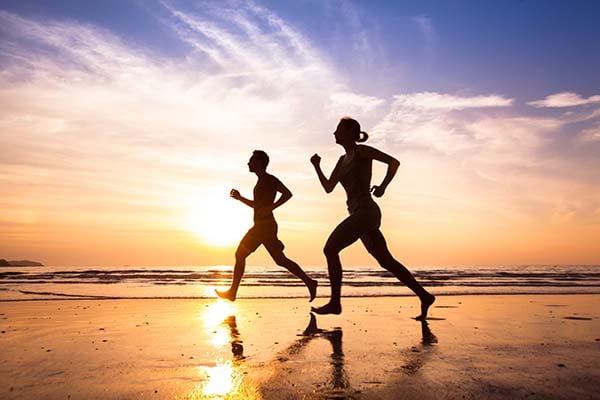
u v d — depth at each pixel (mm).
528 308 5945
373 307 6062
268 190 6258
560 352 3002
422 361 2717
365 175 4723
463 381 2260
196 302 6695
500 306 6223
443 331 3924
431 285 12148
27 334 3752
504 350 3066
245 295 7961
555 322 4535
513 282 14445
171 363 2676
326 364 2639
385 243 4836
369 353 2959
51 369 2531
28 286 10633
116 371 2480
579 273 26734
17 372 2463
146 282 12945
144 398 1991
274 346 3225
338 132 4859
